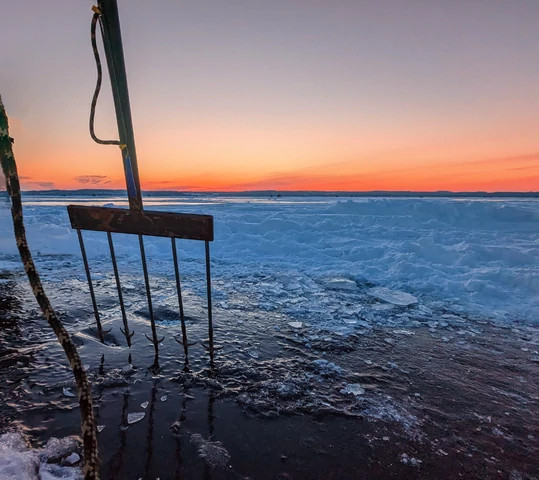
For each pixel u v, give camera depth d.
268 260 7.06
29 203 28.72
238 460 1.82
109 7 2.10
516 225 9.86
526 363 3.06
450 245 7.66
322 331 3.62
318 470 1.78
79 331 3.33
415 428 2.14
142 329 3.46
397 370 2.86
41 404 2.21
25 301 4.21
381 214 11.51
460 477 1.78
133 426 2.04
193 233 2.51
